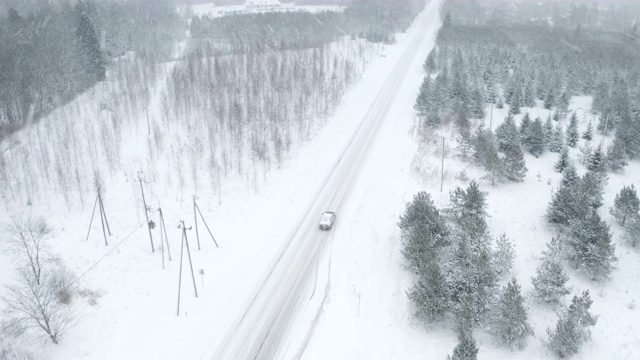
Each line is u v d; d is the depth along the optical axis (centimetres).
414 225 5288
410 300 4709
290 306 4750
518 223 6097
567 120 9838
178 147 8550
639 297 5038
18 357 4266
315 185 7275
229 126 9050
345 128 9569
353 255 5456
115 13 15562
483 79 11619
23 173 7556
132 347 4325
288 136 8869
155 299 4947
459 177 7225
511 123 8306
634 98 10494
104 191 7219
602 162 7456
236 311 4719
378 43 17288
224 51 14825
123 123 9531
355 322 4472
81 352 4306
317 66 12862
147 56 13025
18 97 9669
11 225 5959
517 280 5144
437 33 18488
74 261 5619
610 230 6078
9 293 4950
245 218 6425
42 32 12106
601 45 16250
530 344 4384
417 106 10088
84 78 11244
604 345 4381
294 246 5744
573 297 4819
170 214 6581
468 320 4216
